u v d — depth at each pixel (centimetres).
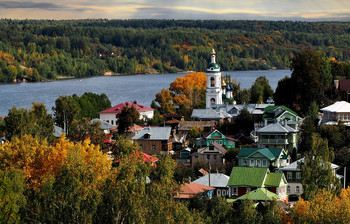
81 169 7856
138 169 7681
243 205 8950
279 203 10438
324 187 10444
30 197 8494
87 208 7444
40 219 7644
